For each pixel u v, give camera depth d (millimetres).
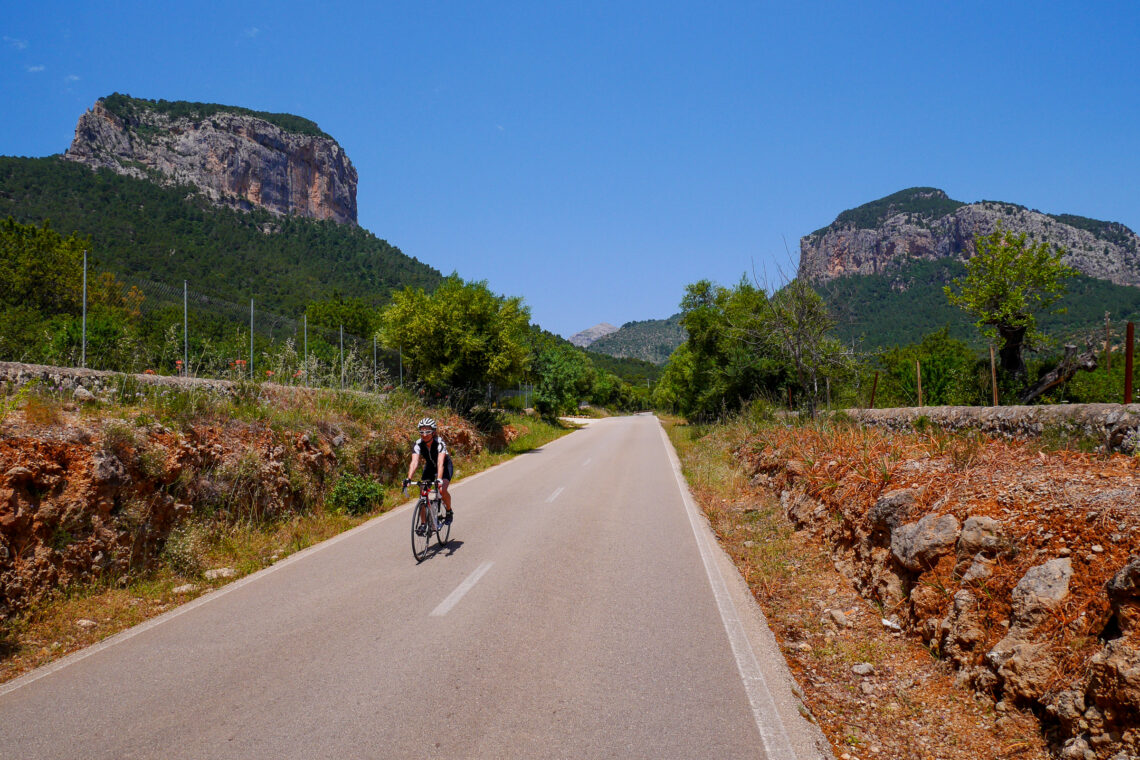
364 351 20734
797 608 6398
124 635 5496
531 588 6773
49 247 27141
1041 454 6148
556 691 4285
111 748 3539
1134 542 3836
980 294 17188
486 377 26344
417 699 4152
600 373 100750
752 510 11359
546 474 17922
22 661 5020
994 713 3908
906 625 5391
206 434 9242
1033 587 4137
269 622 5719
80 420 7391
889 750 3725
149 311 14586
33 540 6051
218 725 3803
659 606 6227
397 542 9109
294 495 10539
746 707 4098
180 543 7500
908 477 6738
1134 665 3074
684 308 33844
